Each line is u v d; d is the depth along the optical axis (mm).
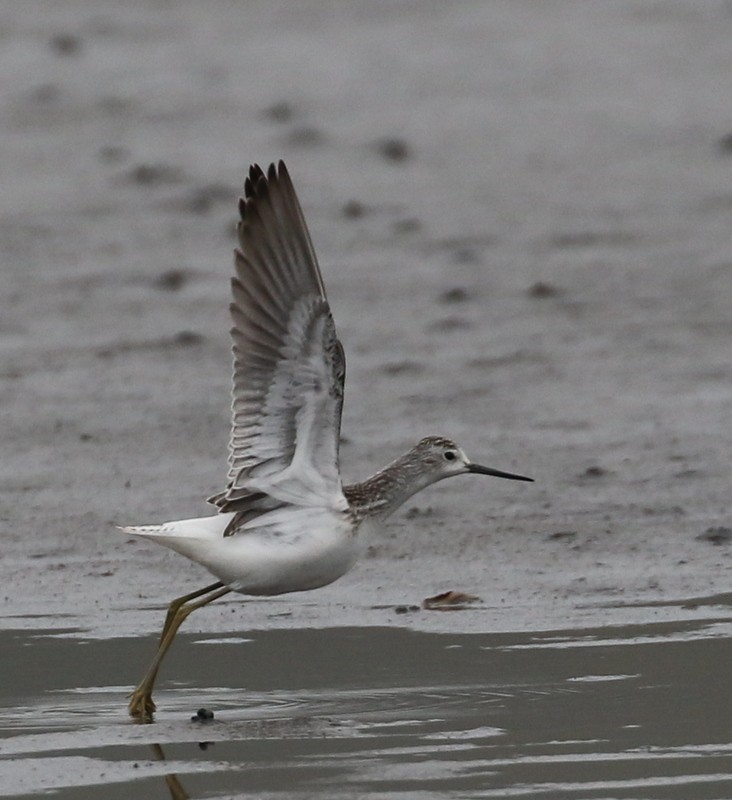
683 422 15203
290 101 27328
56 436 15078
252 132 25766
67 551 12633
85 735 9352
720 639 10648
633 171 23969
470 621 11156
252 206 9953
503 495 13680
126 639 10953
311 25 32125
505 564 12266
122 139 25391
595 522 13055
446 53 30219
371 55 30094
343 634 11000
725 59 29484
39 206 22422
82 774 8734
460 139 25656
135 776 8703
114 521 13188
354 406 15812
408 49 30516
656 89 28047
